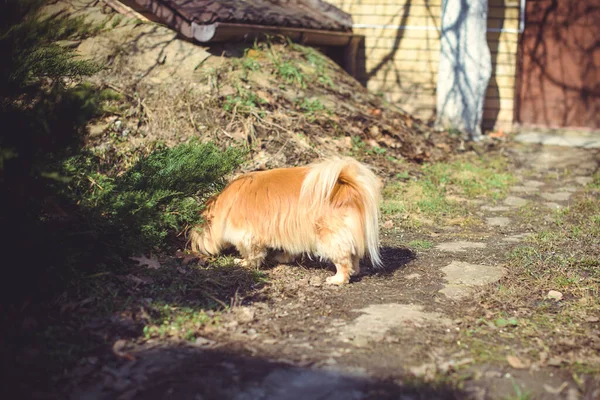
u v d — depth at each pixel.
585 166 9.97
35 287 4.29
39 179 4.16
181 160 5.59
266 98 8.68
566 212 7.36
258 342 3.91
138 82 8.43
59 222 4.65
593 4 12.31
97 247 4.80
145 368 3.53
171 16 9.12
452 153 10.12
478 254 5.87
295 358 3.68
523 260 5.61
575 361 3.63
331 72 10.58
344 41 12.11
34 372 3.45
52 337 3.80
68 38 5.19
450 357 3.71
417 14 12.39
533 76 12.74
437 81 11.91
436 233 6.64
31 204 4.42
